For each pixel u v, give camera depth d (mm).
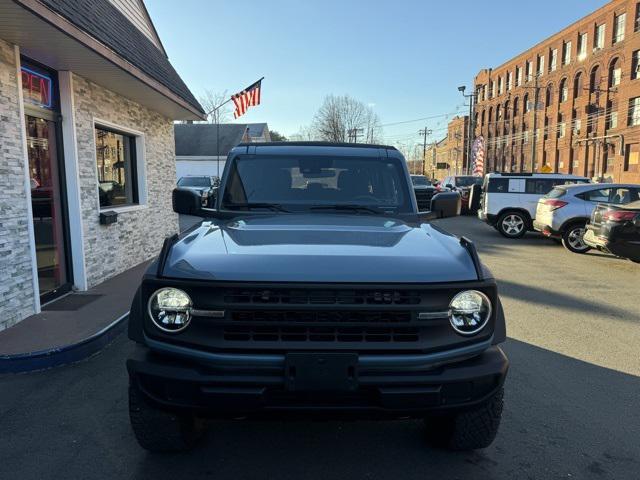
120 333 5770
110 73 7160
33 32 5266
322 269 2557
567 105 44938
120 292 7328
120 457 3221
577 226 12258
